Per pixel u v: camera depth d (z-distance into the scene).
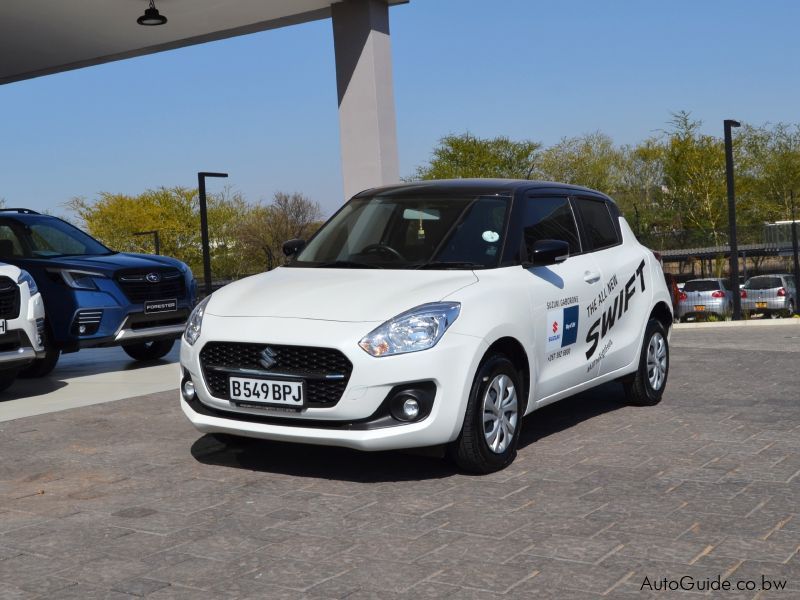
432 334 4.71
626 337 6.62
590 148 50.22
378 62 11.38
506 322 5.08
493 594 3.26
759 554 3.60
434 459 5.36
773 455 5.26
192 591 3.37
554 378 5.66
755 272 26.95
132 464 5.40
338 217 6.21
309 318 4.84
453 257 5.43
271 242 48.25
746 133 45.28
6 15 11.12
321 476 5.02
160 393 8.00
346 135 11.53
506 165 50.06
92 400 7.73
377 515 4.27
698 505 4.29
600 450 5.50
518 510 4.29
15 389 8.70
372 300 4.92
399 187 6.34
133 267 9.61
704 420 6.35
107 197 49.56
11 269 7.89
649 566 3.50
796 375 8.38
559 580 3.38
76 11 11.12
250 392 4.86
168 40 12.79
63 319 9.19
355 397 4.63
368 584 3.39
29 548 3.90
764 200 44.75
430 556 3.68
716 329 15.12
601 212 6.83
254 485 4.87
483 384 4.92
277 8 11.55
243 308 5.11
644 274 6.89
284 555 3.74
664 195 47.69
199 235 48.88
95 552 3.83
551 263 5.41
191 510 4.43
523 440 5.86
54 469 5.33
